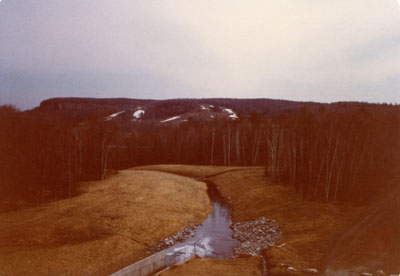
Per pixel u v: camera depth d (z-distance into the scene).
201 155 111.19
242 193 53.41
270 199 45.53
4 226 32.34
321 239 27.33
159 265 24.08
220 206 48.47
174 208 43.38
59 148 56.06
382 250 23.67
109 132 76.25
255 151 97.75
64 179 53.53
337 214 34.31
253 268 23.27
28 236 29.52
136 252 28.03
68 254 26.27
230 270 22.98
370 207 34.91
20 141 47.59
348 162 45.47
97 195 49.16
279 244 28.47
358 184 43.53
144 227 34.50
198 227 37.47
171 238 32.78
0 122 46.59
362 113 51.44
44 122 53.53
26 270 22.81
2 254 25.55
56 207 40.91
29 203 43.09
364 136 45.72
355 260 22.56
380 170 45.94
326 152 45.88
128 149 118.75
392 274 19.97
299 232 30.48
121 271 20.70
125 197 47.34
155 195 50.00
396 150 46.94
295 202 41.31
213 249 29.67
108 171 77.62
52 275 22.27
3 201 42.41
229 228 37.06
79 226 33.12
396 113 50.09
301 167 50.50
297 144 53.19
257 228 34.78
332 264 22.34
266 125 83.06
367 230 27.91
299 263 23.28
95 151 69.75
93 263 24.84
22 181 45.62
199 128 124.81
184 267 23.91
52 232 31.09
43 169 49.16
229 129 99.19
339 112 55.34
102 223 34.62
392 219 29.81
